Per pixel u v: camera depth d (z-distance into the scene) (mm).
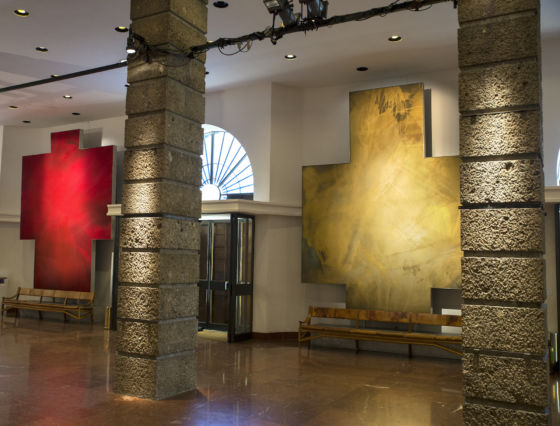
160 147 6746
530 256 4664
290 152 12891
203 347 11047
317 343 11695
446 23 9266
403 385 7809
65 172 15695
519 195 4695
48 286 15688
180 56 6941
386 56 10852
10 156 16781
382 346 11055
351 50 10555
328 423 5789
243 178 13898
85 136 16172
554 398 7270
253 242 12680
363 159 11781
